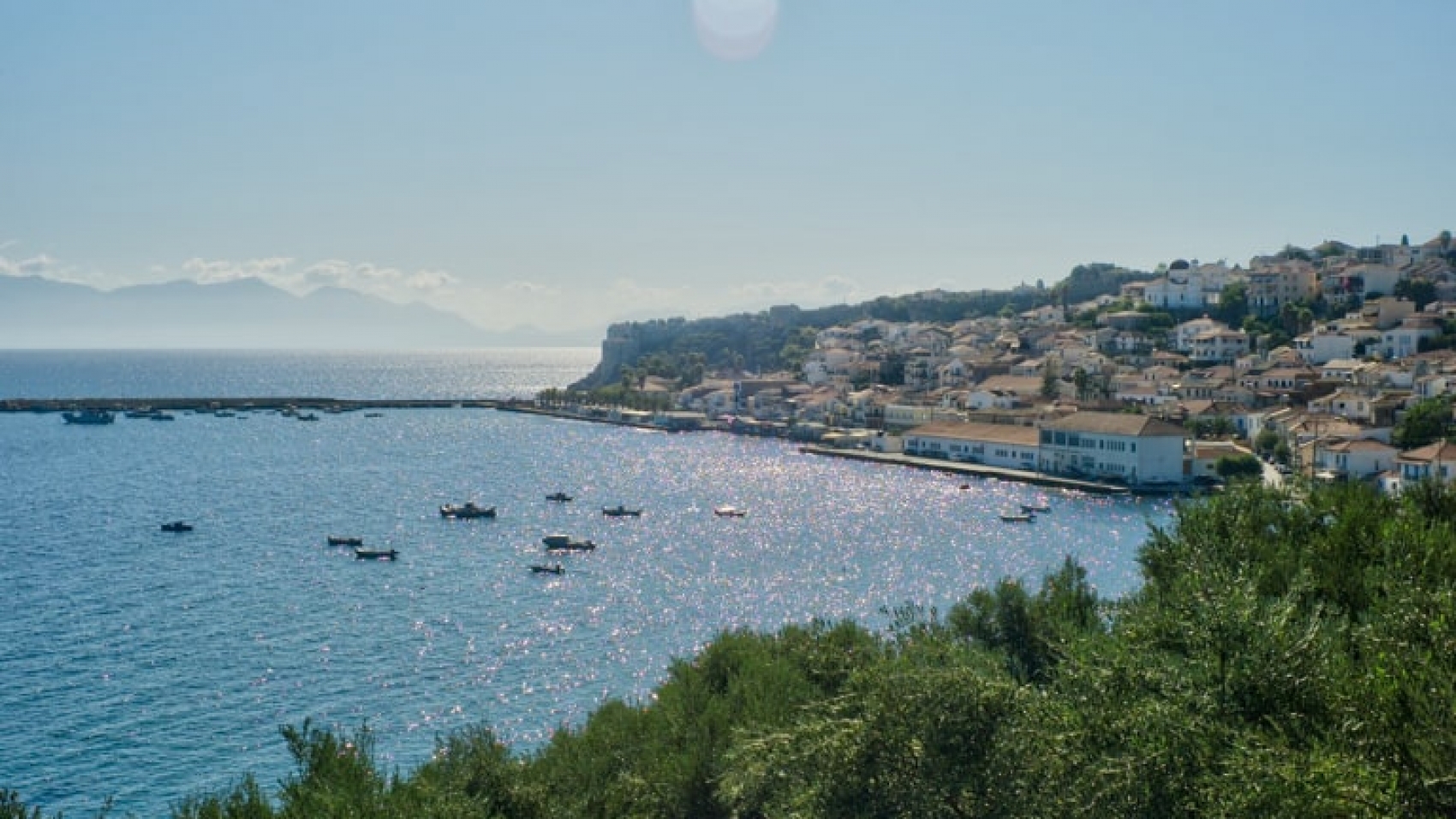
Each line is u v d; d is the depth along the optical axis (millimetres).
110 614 101938
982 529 151000
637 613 103750
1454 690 25531
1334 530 44312
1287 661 29766
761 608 106750
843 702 33219
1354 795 23828
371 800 34281
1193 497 50500
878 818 29203
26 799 62594
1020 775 28422
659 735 44281
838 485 197750
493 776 38031
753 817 37438
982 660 42344
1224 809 24891
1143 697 29250
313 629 97312
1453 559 37219
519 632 96875
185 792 63469
